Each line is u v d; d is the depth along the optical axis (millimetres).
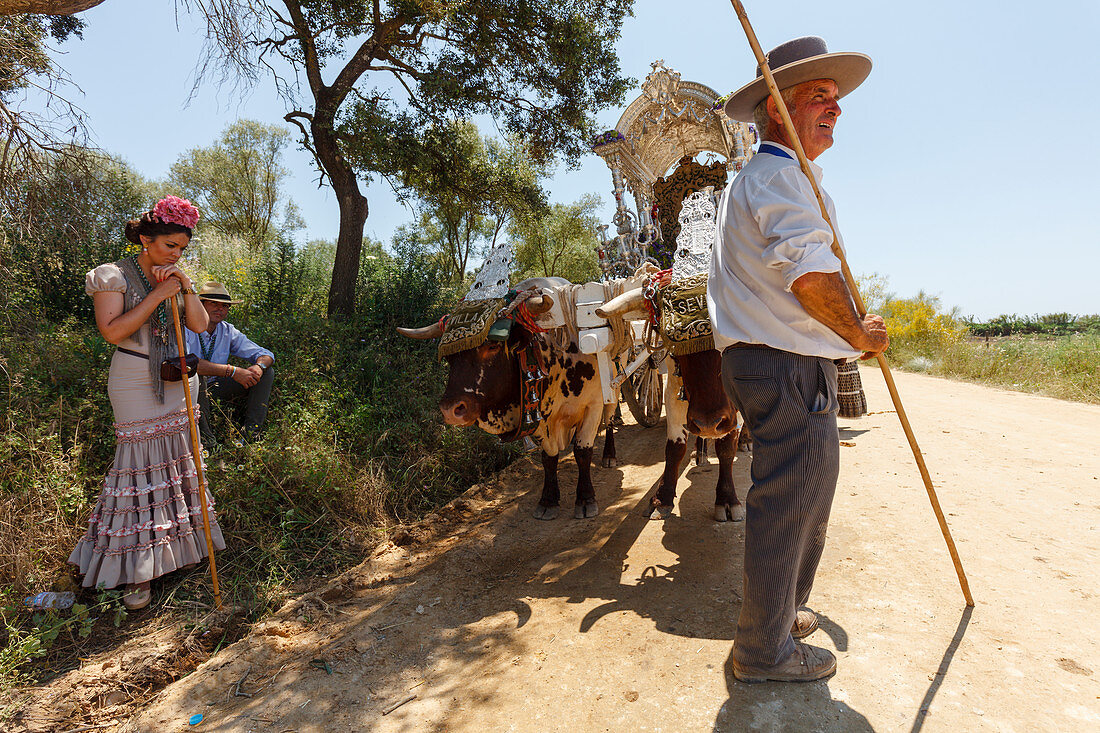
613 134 7828
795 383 2203
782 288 2205
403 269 8648
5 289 5688
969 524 3617
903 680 2332
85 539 3488
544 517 4551
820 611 2846
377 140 7230
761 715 2225
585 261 17922
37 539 3543
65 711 2660
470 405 3688
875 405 7438
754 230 2244
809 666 2363
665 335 3441
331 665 2846
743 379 2268
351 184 7879
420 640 3014
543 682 2572
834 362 2303
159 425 3516
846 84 2568
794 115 2439
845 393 5176
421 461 5258
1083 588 2857
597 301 4230
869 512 3887
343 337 6785
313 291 8961
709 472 5203
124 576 3385
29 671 2934
